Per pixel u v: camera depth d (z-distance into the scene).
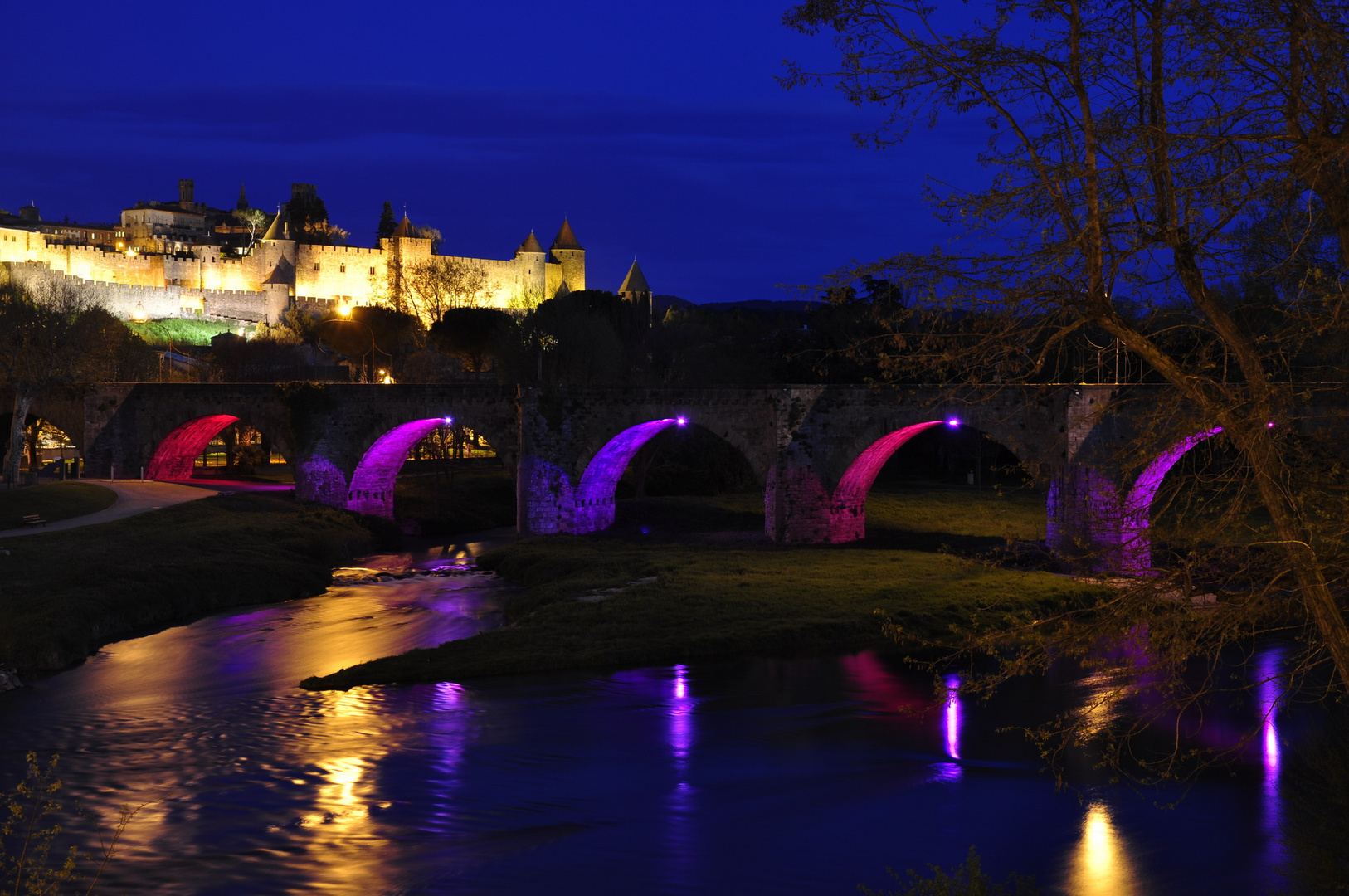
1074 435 50.81
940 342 11.19
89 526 56.31
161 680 35.41
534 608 45.44
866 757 27.78
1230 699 32.09
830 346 80.69
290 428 69.44
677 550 57.94
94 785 24.94
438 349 125.44
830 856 21.12
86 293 147.12
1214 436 12.58
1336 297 9.96
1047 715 31.48
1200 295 10.80
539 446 63.62
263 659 38.50
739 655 38.28
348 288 178.75
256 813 23.19
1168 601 11.84
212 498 67.12
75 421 78.19
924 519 69.50
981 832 22.56
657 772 26.38
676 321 139.38
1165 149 10.33
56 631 38.28
